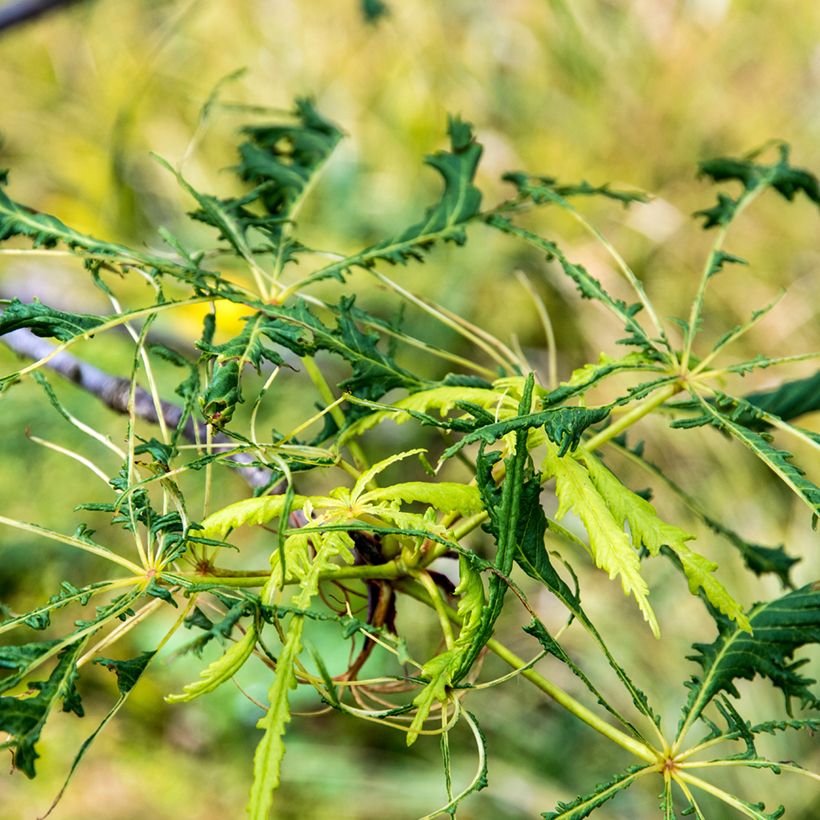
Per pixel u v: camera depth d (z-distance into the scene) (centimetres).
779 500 351
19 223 140
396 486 133
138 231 374
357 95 434
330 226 392
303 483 294
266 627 308
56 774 313
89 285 329
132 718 326
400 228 394
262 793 126
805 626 142
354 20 438
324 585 144
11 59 433
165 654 322
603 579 342
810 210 398
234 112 432
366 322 145
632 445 359
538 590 343
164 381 303
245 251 147
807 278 388
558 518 134
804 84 433
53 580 319
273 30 445
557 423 131
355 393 142
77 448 324
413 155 418
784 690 141
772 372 369
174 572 132
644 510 135
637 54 436
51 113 418
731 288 391
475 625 131
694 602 336
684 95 424
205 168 421
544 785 317
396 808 317
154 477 133
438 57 435
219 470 302
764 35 436
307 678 135
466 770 322
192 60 443
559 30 432
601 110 427
